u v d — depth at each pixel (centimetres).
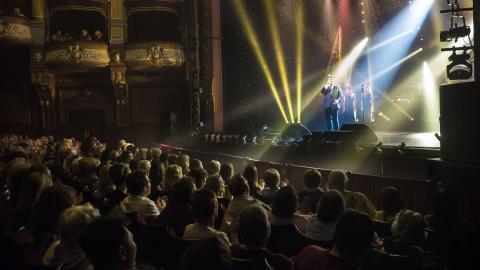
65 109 2611
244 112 2333
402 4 1917
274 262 333
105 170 638
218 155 1572
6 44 2358
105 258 246
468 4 1669
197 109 2312
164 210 499
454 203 415
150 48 2431
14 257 365
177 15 2589
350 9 2058
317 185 632
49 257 332
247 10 2298
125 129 2638
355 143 985
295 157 1204
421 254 363
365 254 352
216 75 2403
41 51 2447
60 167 828
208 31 2403
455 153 658
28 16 2484
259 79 2294
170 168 680
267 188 649
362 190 857
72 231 314
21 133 2495
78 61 2356
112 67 2461
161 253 463
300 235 428
